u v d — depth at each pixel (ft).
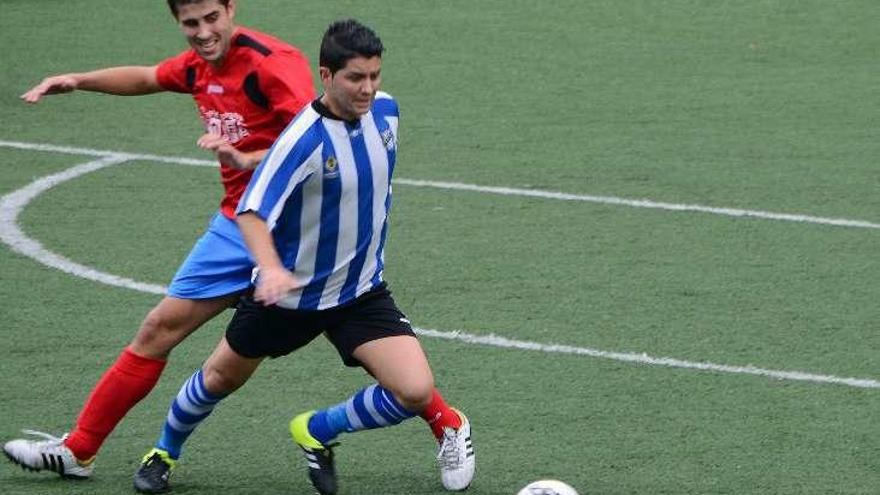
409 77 138.51
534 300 84.07
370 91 53.67
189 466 63.31
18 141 117.50
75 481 61.62
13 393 70.85
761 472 62.54
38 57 143.64
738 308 82.94
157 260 91.04
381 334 57.21
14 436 65.92
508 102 130.62
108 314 81.87
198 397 59.21
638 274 88.58
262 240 52.90
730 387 71.92
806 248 93.76
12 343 77.30
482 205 102.47
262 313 57.36
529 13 162.81
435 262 90.58
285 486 61.52
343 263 56.54
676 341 77.92
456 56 146.10
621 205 102.68
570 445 65.26
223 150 53.83
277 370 73.82
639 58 145.89
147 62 142.61
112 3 164.45
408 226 97.71
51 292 85.20
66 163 111.86
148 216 99.76
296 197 54.90
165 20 157.38
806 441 65.72
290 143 53.78
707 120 124.98
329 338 58.70
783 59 145.79
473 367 74.28
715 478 61.87
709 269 89.56
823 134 120.88
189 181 107.86
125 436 66.49
